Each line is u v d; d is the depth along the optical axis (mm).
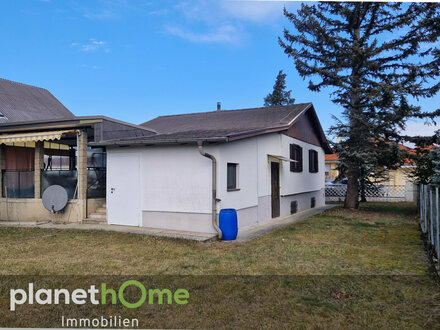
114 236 9688
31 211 12805
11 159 14008
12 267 6633
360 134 16000
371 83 15961
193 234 9812
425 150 16000
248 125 15336
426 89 15219
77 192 12281
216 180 9797
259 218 12648
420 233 10602
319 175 20969
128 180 11359
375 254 7789
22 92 28109
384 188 23766
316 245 8773
